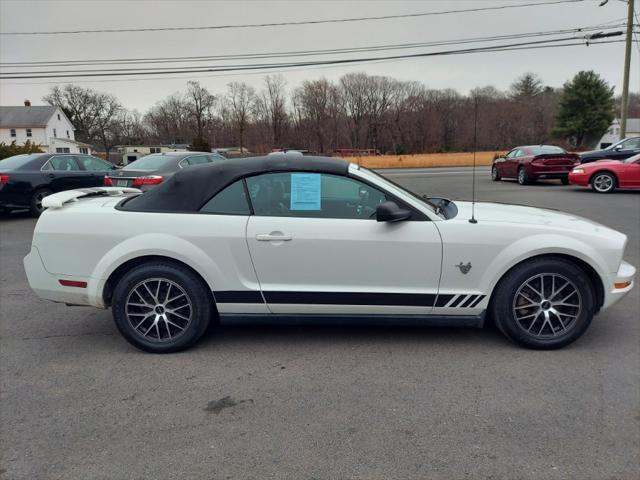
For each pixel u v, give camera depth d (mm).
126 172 9070
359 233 3344
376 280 3395
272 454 2359
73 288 3482
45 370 3293
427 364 3303
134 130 77938
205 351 3564
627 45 21047
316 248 3357
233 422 2643
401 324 3510
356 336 3801
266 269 3408
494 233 3355
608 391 2904
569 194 13031
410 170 32688
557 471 2205
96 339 3836
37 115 56656
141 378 3164
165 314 3494
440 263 3363
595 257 3371
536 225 3439
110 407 2809
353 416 2684
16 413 2752
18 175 9945
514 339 3500
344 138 62531
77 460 2330
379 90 60188
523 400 2818
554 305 3457
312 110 62594
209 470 2246
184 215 3436
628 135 66250
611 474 2182
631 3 20547
